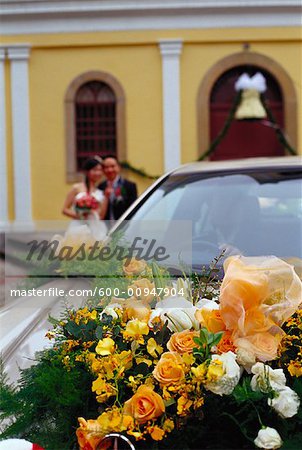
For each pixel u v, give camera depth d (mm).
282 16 16656
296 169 4766
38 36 16844
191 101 16797
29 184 17016
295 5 16531
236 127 17016
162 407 2309
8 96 17016
